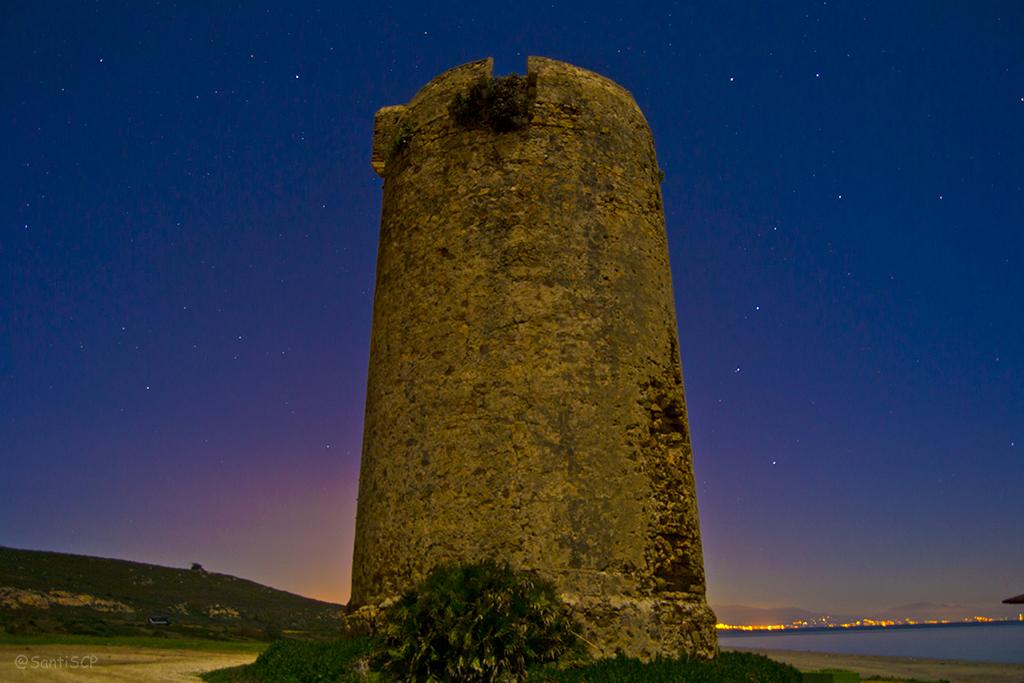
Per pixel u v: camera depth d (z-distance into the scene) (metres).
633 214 11.70
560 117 11.55
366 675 8.61
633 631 9.43
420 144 12.04
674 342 11.69
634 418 10.61
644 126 12.53
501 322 10.52
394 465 10.67
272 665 9.92
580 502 9.87
